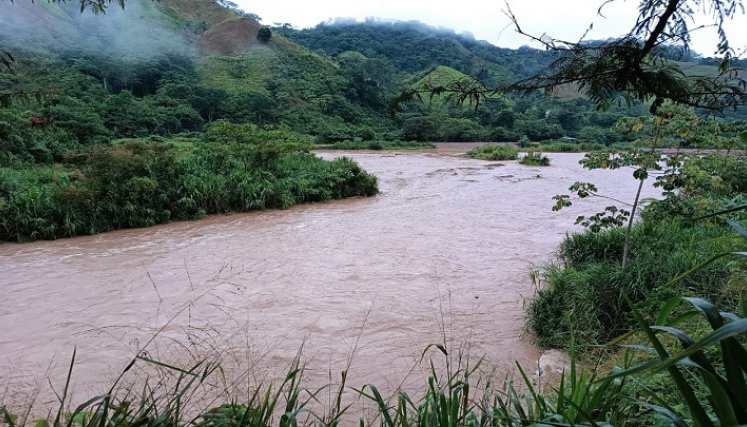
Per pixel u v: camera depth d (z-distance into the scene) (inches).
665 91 59.5
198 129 1678.2
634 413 70.9
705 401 72.7
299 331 206.2
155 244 358.9
